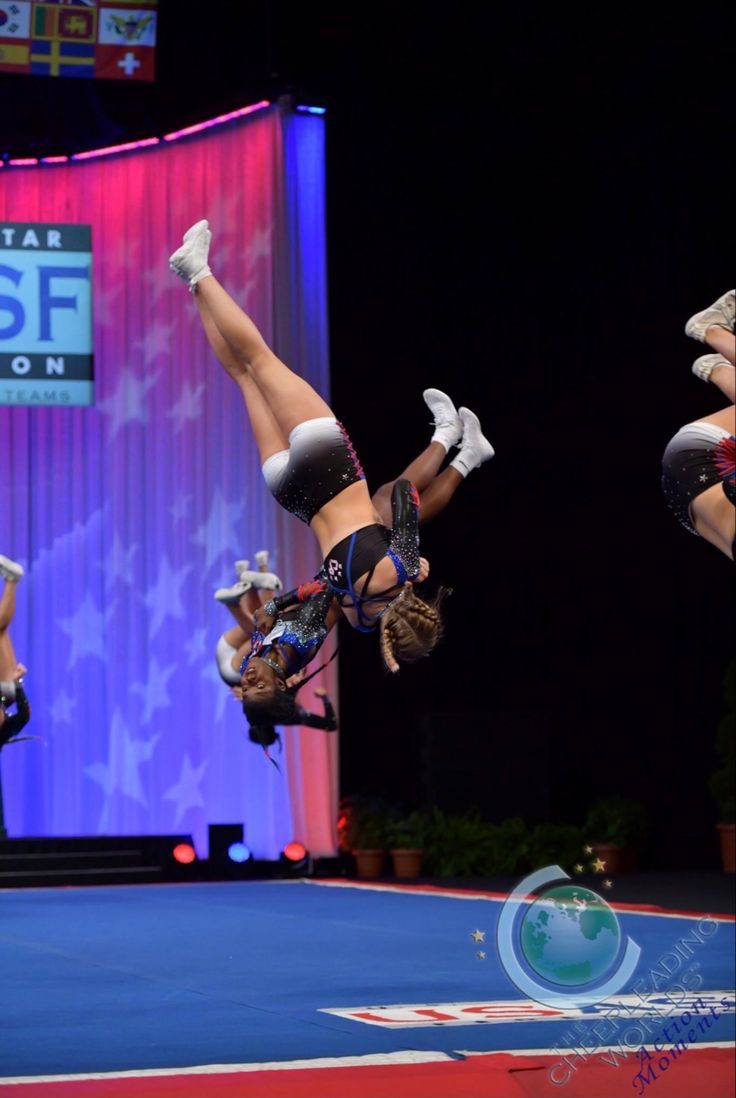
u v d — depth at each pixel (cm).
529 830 1339
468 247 1407
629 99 1303
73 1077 440
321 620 413
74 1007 579
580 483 1405
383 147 1387
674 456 450
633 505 1370
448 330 1402
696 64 1249
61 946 782
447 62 1312
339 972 674
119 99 1327
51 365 1270
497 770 1339
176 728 1292
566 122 1340
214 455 1316
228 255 1321
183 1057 473
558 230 1412
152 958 729
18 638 1276
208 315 450
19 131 1314
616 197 1385
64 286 1278
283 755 1302
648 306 1351
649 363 1349
